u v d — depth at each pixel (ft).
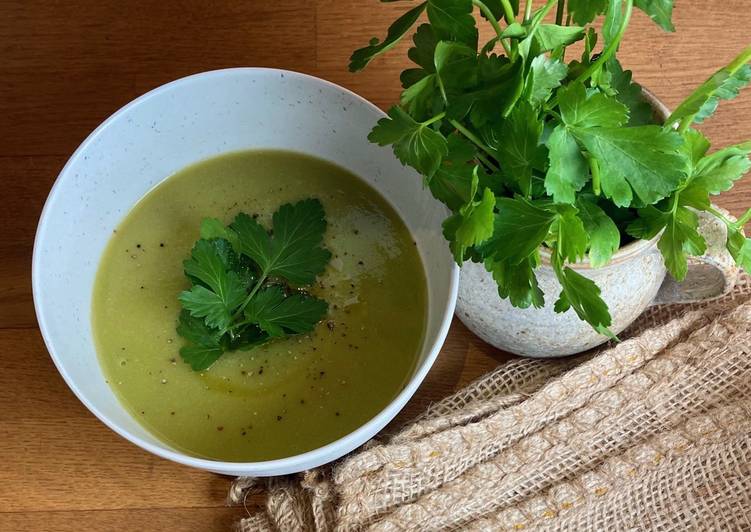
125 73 1.24
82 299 1.05
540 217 0.79
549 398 1.06
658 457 1.03
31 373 1.11
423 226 1.09
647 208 0.86
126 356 1.04
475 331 1.10
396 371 1.04
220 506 1.07
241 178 1.15
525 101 0.78
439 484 1.02
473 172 0.78
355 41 1.25
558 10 0.86
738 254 0.87
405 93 0.83
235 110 1.10
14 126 1.22
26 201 1.19
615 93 0.84
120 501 1.07
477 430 1.04
